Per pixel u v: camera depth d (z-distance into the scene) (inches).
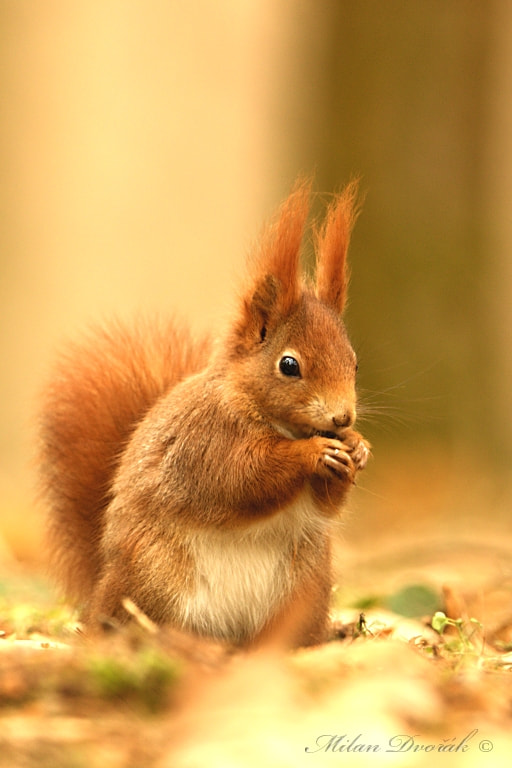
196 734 232.8
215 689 251.1
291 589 358.9
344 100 780.0
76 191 1389.0
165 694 252.4
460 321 788.0
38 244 1200.8
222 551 353.1
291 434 366.3
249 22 1502.2
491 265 802.8
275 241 370.6
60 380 419.5
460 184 784.9
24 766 217.2
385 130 777.6
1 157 1057.5
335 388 352.8
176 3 1513.3
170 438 361.1
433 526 701.3
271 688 250.7
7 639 361.1
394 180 780.0
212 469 351.3
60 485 408.2
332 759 221.0
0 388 1095.0
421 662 285.1
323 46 784.9
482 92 786.2
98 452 401.7
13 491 816.3
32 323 1178.0
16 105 1078.4
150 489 356.8
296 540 359.9
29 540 661.9
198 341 430.0
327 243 394.6
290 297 362.6
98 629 354.9
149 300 1467.8
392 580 516.7
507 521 698.8
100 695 252.7
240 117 1542.8
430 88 777.6
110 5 1480.1
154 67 1514.5
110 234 1504.7
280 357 357.4
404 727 238.7
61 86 1298.0
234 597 354.0
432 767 220.2
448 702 255.0
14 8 1063.6
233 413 357.1
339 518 375.6
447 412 794.2
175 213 1558.8
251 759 219.3
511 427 871.1
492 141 795.4
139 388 412.5
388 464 784.3
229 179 1565.0
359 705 240.8
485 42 781.9
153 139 1530.5
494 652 361.7
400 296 786.2
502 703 255.9
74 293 1370.6
